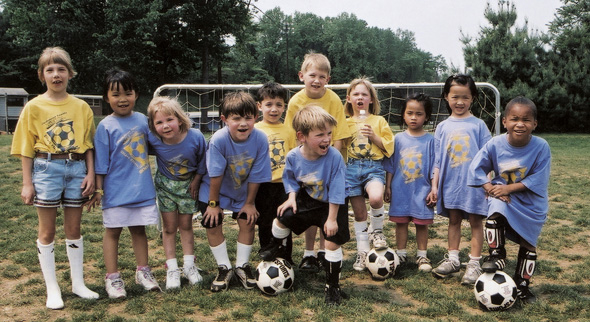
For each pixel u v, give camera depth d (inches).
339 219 142.5
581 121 978.7
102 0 1177.4
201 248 195.3
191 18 1159.0
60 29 1124.5
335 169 141.4
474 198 157.2
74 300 140.6
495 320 128.3
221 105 149.7
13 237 211.6
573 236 219.5
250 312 131.3
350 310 133.3
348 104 190.1
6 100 1223.5
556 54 1000.2
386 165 179.3
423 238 174.7
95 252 189.8
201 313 132.8
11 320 128.9
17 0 1168.2
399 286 155.5
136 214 145.1
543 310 134.9
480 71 968.9
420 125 176.7
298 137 140.4
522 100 139.4
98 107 1278.3
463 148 161.9
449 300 141.2
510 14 977.5
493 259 140.2
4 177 368.8
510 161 143.8
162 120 144.4
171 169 152.0
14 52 1963.6
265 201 163.2
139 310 134.1
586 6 1440.7
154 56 1222.3
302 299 141.1
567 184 365.4
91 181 142.3
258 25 1365.7
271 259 148.0
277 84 169.2
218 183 148.6
